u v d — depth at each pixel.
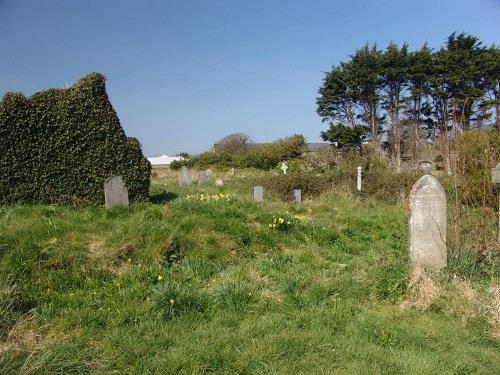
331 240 8.84
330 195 17.17
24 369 3.48
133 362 3.79
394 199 16.62
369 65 42.06
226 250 7.26
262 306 5.03
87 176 10.35
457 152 7.06
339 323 4.68
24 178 9.76
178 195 13.90
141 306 4.93
